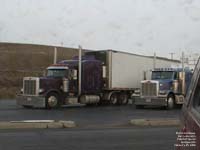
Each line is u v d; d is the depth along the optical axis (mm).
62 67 29609
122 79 33469
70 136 13047
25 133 13758
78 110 27266
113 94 33219
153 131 14664
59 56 99500
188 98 3662
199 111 3148
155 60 35750
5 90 52344
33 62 88125
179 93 29922
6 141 11805
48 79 28422
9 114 22859
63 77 29312
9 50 99750
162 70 30312
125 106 32656
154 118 20625
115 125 17141
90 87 31344
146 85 29547
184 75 29969
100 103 33062
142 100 29500
